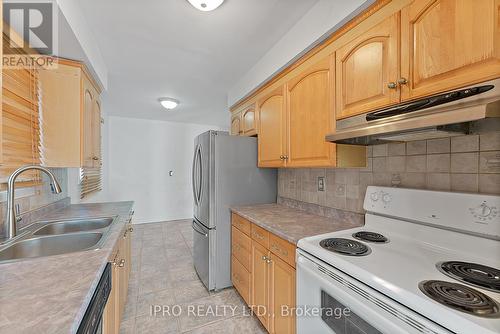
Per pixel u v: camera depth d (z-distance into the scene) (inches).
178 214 208.2
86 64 68.7
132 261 116.1
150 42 74.1
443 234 42.1
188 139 213.0
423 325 25.4
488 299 26.0
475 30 30.2
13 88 51.2
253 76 90.4
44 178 73.0
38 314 23.9
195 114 175.3
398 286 29.1
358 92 47.2
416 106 35.9
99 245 45.0
